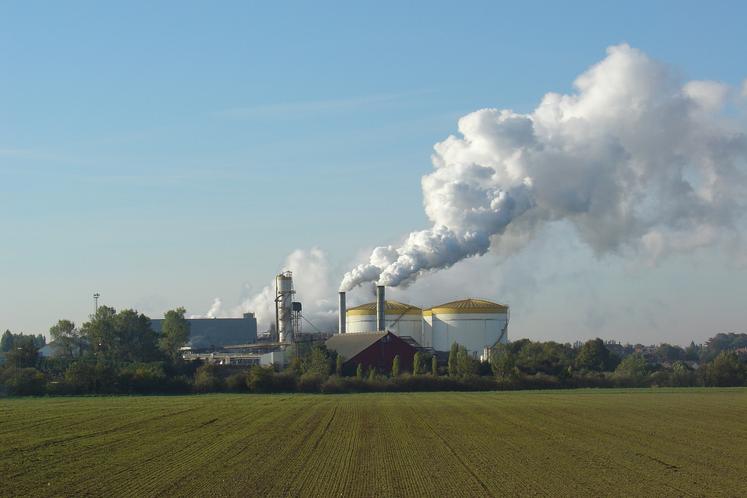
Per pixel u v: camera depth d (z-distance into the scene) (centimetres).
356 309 19475
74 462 4591
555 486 3794
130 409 8769
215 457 4762
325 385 12838
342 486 3797
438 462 4550
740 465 4459
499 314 19100
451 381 13475
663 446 5325
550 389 13650
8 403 10112
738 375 14638
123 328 18775
